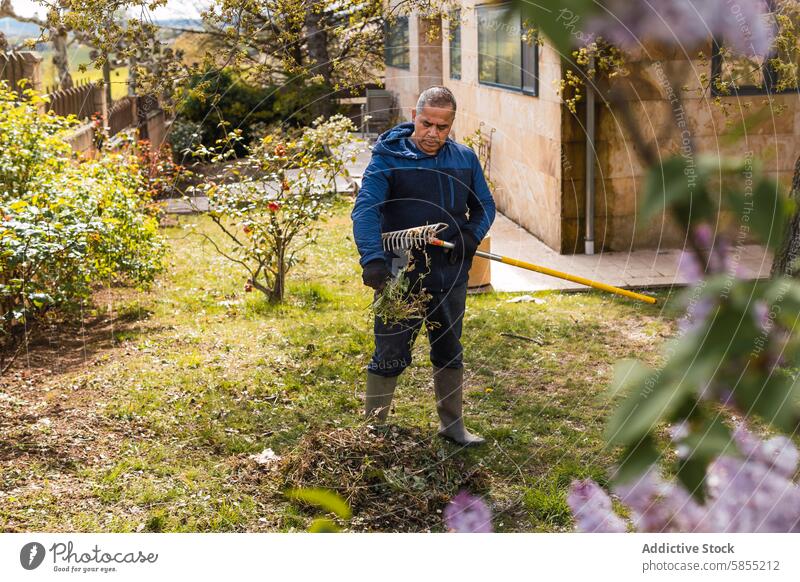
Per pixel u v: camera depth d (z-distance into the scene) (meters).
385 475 3.32
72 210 5.21
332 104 9.97
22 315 4.64
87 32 4.52
